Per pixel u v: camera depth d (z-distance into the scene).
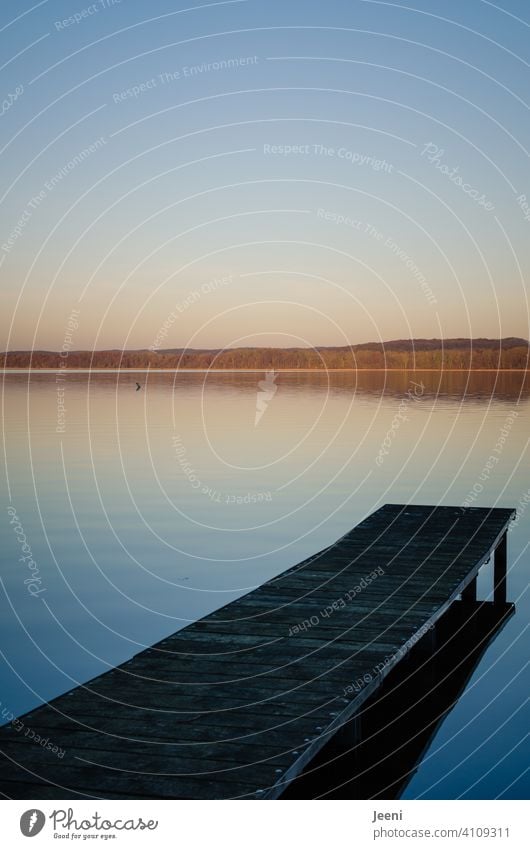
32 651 8.09
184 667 6.02
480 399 38.28
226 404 35.09
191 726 4.98
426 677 7.64
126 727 4.97
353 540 10.41
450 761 6.30
